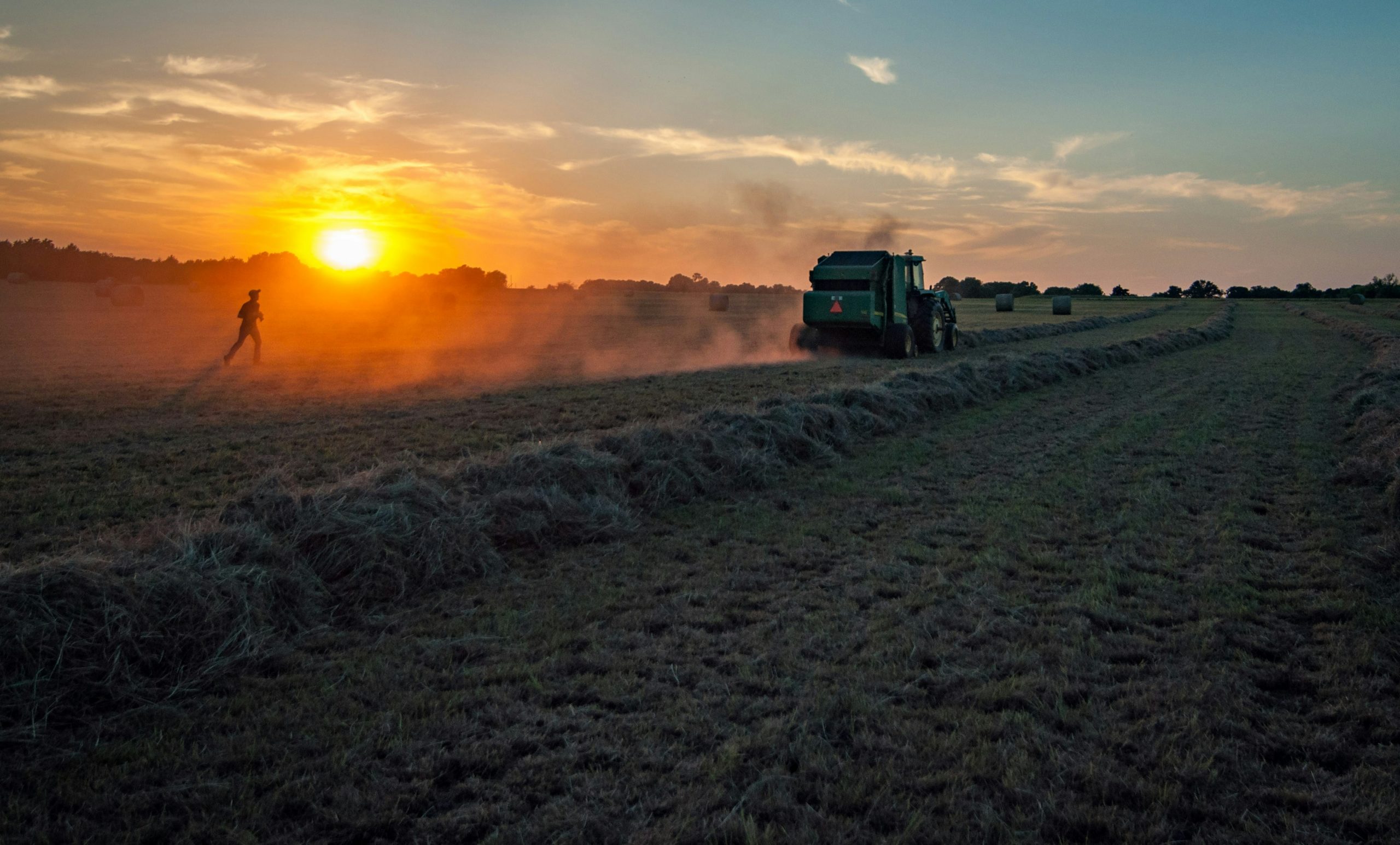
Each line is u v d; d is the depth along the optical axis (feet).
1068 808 9.20
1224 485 25.81
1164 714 11.35
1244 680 12.57
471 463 21.80
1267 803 9.56
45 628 11.55
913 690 12.09
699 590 16.69
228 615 13.57
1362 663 13.01
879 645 13.74
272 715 11.35
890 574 17.40
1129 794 9.61
